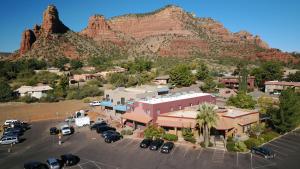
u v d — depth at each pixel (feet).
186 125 176.65
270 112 210.18
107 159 145.48
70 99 353.51
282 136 185.78
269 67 417.49
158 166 134.82
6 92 334.03
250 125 187.93
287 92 192.54
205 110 158.71
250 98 240.12
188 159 143.43
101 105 268.21
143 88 281.33
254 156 147.84
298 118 194.29
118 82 431.43
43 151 160.56
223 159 143.23
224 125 172.35
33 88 359.46
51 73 506.89
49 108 296.10
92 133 197.36
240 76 396.78
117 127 208.44
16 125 212.84
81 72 583.99
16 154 156.04
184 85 395.34
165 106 201.26
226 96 327.06
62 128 198.39
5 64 549.54
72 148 164.96
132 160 143.33
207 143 160.76
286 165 135.23
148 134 177.37
